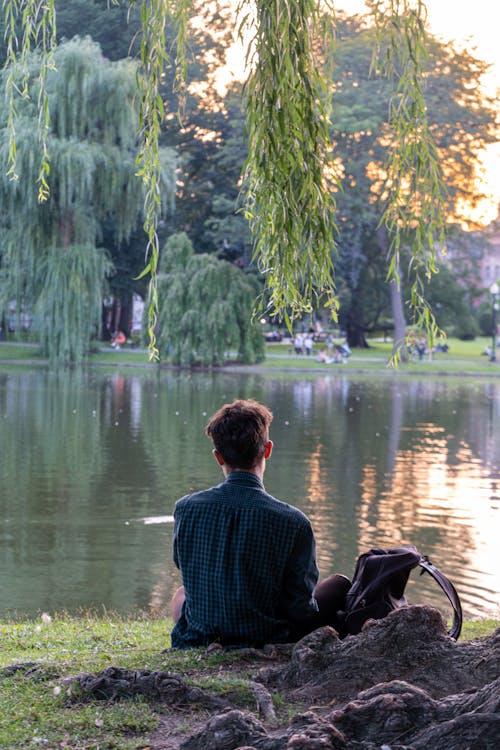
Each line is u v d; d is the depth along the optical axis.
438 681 3.65
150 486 19.22
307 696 3.64
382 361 70.31
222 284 59.53
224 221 69.25
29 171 47.91
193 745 3.20
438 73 66.94
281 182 5.59
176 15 6.12
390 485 20.02
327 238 5.74
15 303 55.88
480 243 80.88
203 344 58.78
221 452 4.12
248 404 4.20
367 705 3.21
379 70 6.07
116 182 52.00
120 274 73.62
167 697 3.66
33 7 6.29
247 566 4.00
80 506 17.03
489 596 11.39
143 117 5.87
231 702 3.62
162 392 42.88
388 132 66.00
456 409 38.50
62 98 49.50
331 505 17.59
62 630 7.77
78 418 32.03
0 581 11.88
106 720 3.47
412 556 4.32
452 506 17.66
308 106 5.64
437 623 3.87
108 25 69.06
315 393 45.28
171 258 59.97
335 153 66.50
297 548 4.04
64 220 51.66
